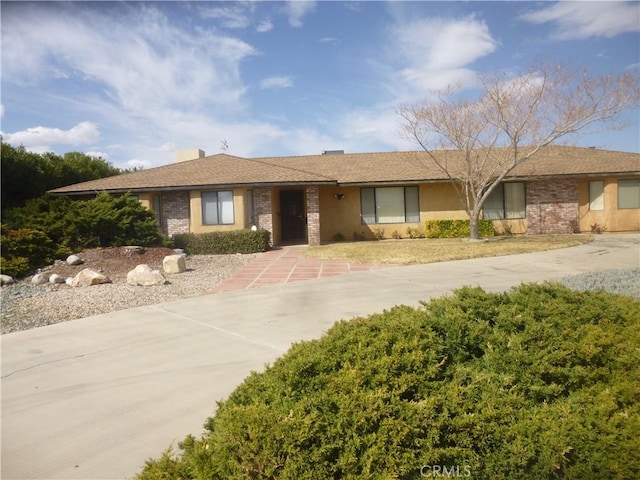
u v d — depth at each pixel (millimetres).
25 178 21016
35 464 3152
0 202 19875
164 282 10641
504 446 2461
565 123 16688
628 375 2971
